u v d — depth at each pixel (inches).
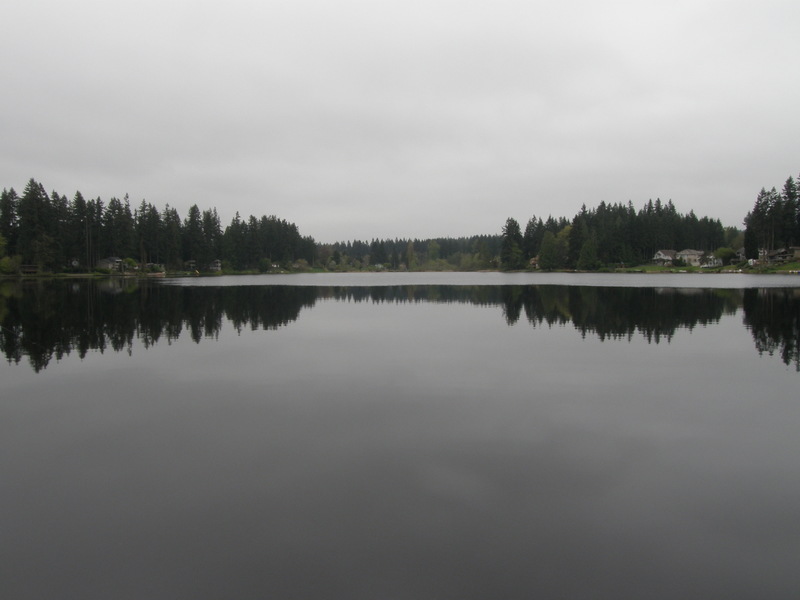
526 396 455.8
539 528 238.4
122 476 292.0
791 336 771.4
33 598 193.5
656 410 414.3
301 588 197.6
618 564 212.5
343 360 612.1
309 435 357.7
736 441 346.6
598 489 276.5
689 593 195.6
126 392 468.1
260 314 1112.8
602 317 1021.8
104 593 195.9
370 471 298.2
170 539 229.6
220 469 300.7
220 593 195.2
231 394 462.0
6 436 355.9
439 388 482.9
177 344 721.6
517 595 193.6
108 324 928.9
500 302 1402.6
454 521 243.9
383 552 219.8
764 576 205.2
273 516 247.6
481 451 328.8
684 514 251.1
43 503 262.1
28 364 584.7
